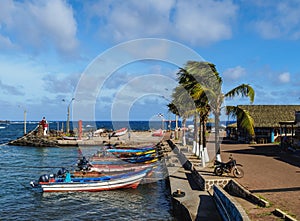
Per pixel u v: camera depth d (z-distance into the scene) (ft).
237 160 68.69
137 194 60.29
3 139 218.79
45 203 55.52
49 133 191.93
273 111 120.26
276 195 38.63
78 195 60.18
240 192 42.55
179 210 44.29
